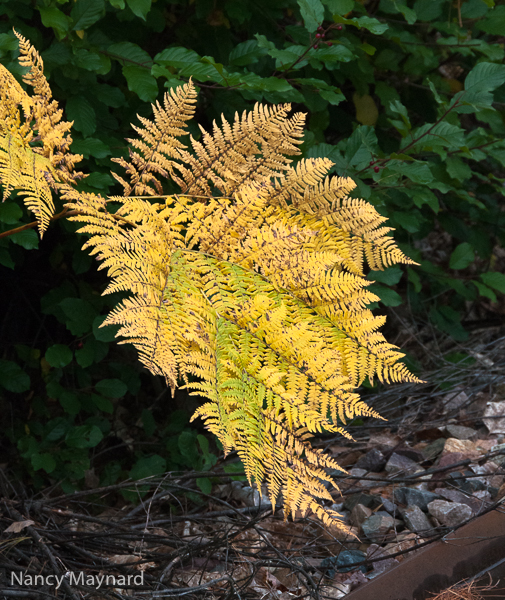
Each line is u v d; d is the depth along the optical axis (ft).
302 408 5.40
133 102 7.65
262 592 6.95
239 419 5.15
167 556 7.03
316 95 8.04
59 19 7.00
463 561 6.86
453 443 7.91
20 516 7.23
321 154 7.61
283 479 5.44
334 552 7.23
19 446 7.89
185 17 8.01
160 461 7.89
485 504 7.32
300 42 7.88
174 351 4.98
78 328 7.79
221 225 6.01
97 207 5.84
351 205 6.05
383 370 6.01
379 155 7.64
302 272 5.89
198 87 7.25
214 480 7.89
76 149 7.13
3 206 7.06
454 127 7.66
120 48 7.30
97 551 7.22
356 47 8.13
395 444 8.14
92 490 7.54
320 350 5.66
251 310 5.53
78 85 7.29
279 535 7.39
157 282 5.32
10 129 5.66
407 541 7.16
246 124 6.04
